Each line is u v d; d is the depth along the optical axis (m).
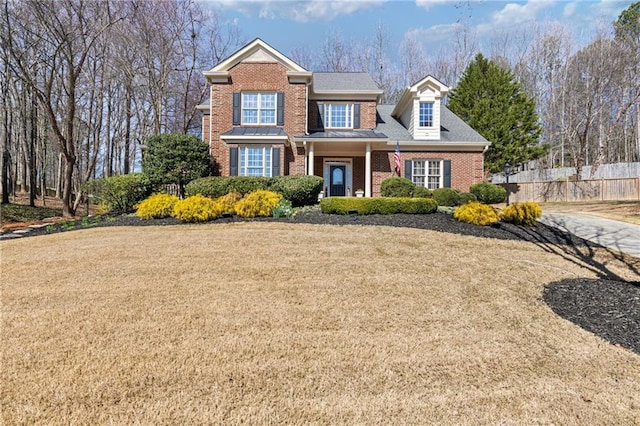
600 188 22.94
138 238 9.24
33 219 19.31
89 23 18.03
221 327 4.44
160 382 3.25
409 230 10.23
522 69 40.38
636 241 9.98
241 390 3.17
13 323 4.48
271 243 8.66
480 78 27.84
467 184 18.33
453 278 6.57
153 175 15.53
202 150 16.38
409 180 16.95
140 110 30.52
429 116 18.58
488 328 4.62
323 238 9.20
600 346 4.15
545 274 6.91
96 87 24.42
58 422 2.69
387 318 4.86
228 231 10.01
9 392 3.05
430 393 3.19
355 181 19.00
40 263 7.20
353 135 17.06
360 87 19.34
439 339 4.27
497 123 26.27
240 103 17.23
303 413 2.87
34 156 24.17
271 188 14.62
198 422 2.73
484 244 9.25
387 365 3.65
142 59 25.25
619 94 31.12
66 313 4.79
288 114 17.28
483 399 3.12
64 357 3.65
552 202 22.48
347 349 3.97
